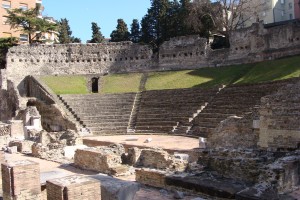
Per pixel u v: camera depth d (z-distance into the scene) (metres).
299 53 51.97
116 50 67.62
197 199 12.84
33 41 74.00
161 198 15.62
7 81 54.75
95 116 47.97
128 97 52.56
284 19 88.44
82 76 65.19
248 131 27.38
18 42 71.31
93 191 9.54
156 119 45.03
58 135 34.25
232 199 14.44
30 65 63.94
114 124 46.28
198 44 62.38
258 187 14.72
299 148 23.75
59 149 28.14
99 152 21.80
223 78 51.44
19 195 11.22
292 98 25.05
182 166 19.22
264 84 39.25
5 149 31.47
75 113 48.34
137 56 66.81
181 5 72.75
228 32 63.38
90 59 67.50
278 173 15.38
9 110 53.50
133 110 49.25
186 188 16.27
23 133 39.25
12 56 62.34
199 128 38.50
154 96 50.72
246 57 57.88
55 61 66.19
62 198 9.17
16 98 50.81
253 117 27.11
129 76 63.41
